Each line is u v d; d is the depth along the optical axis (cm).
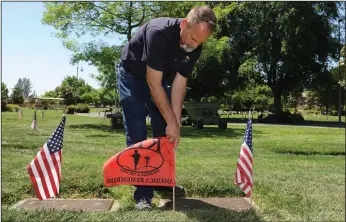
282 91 3619
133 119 358
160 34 312
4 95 6756
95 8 1873
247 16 3341
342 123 3019
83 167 504
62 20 1894
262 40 3173
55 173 325
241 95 5550
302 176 511
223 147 928
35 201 377
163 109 323
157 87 321
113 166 319
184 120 2123
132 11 1839
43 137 993
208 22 299
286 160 713
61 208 353
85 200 385
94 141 985
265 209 347
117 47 1966
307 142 1155
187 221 287
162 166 319
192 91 3566
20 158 583
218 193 416
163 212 308
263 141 1180
